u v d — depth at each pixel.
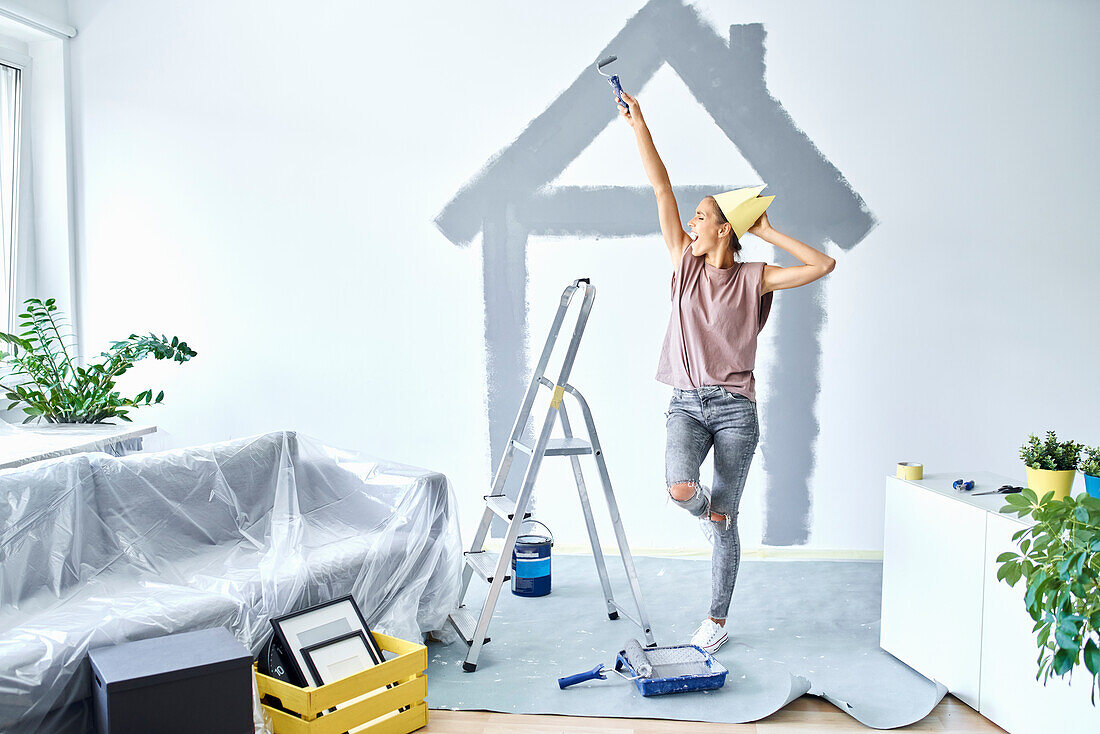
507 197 3.89
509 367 3.93
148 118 4.05
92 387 3.67
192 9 4.00
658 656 2.64
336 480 2.90
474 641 2.62
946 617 2.45
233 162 4.01
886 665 2.66
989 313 3.73
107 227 4.10
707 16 3.76
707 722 2.29
